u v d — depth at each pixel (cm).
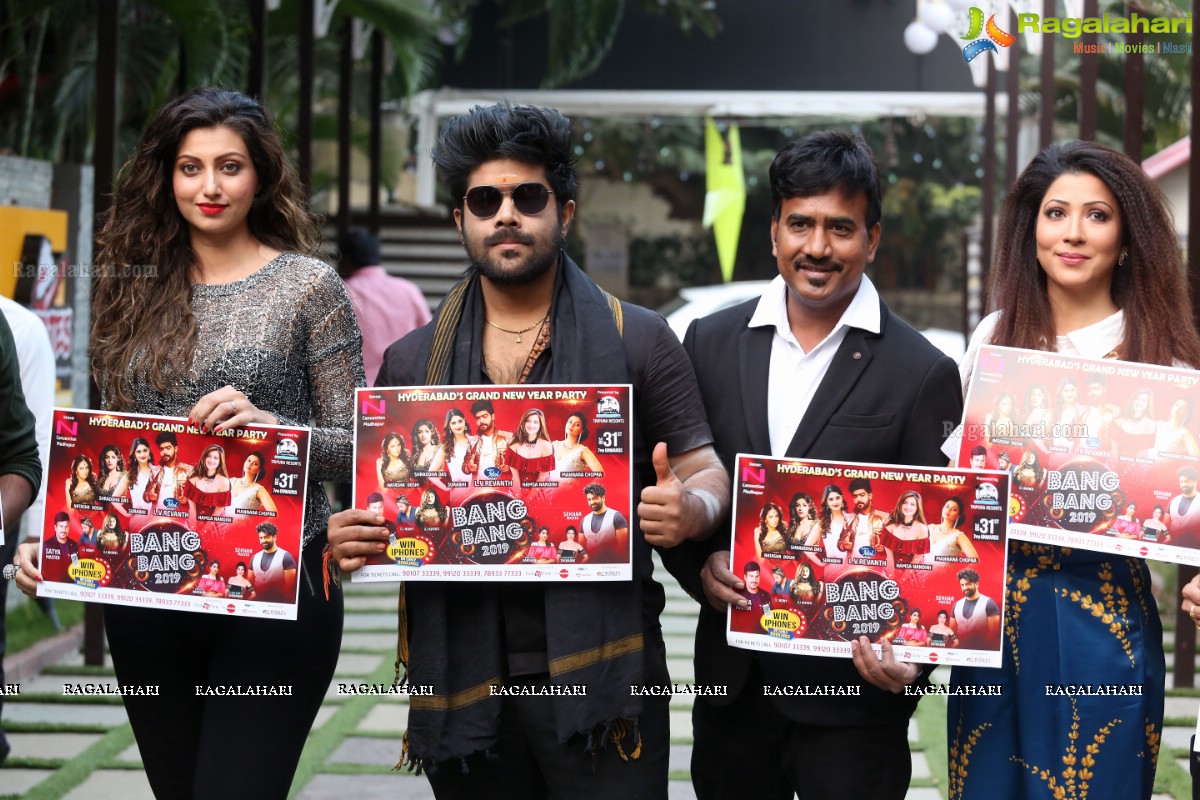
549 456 255
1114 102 1289
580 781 262
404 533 257
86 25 815
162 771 283
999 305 288
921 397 275
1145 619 272
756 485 263
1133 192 273
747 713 290
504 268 257
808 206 269
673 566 291
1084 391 267
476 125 255
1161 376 263
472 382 263
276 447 263
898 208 2239
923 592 259
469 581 260
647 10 1316
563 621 254
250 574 263
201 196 272
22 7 732
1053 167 278
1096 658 267
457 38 1295
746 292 1166
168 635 276
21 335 392
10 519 297
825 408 277
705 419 275
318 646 277
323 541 282
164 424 265
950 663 258
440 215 1295
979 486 258
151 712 280
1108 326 279
